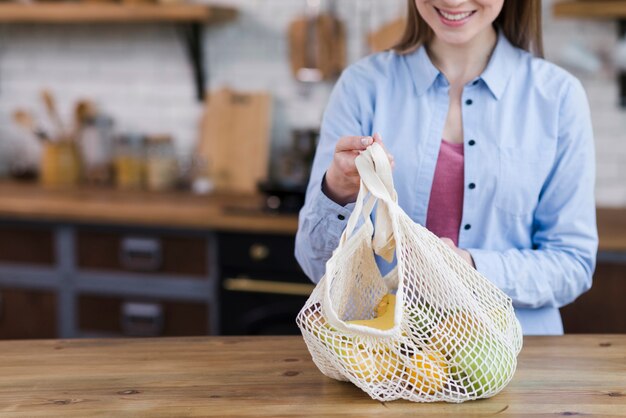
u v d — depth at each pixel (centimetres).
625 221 298
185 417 115
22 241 333
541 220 170
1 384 128
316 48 354
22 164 394
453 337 117
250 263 307
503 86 168
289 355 139
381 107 171
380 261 169
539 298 160
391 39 341
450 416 114
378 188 118
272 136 367
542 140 166
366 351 117
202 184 360
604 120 328
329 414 115
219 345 145
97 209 321
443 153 169
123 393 124
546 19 329
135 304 322
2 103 397
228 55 368
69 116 391
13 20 355
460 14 152
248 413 116
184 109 376
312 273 161
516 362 124
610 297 274
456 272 124
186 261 315
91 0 349
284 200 311
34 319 336
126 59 380
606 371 130
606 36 324
